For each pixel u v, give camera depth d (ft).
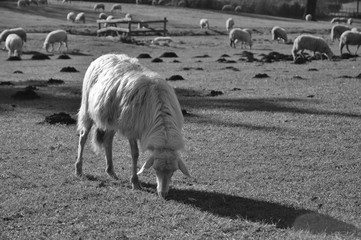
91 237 21.61
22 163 32.96
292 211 25.70
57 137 40.27
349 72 79.41
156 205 25.48
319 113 50.11
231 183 30.12
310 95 59.06
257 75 74.18
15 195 26.63
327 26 222.89
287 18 265.95
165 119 25.67
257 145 38.88
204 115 49.14
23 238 21.35
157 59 96.84
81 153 30.55
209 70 83.87
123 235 21.81
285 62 97.04
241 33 137.08
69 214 24.11
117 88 27.22
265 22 230.48
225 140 40.19
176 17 228.02
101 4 238.68
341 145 39.17
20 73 79.51
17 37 103.40
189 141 39.78
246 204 26.53
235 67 88.63
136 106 26.27
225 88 65.26
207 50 127.65
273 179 31.17
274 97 58.44
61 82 69.05
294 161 34.99
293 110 51.44
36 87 64.44
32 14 202.59
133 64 28.58
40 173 30.86
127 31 155.12
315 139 40.86
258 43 156.46
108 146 30.35
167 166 24.79
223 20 229.86
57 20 190.60
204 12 257.34
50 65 90.74
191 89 64.59
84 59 101.86
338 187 29.81
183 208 25.30
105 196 26.76
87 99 29.48
